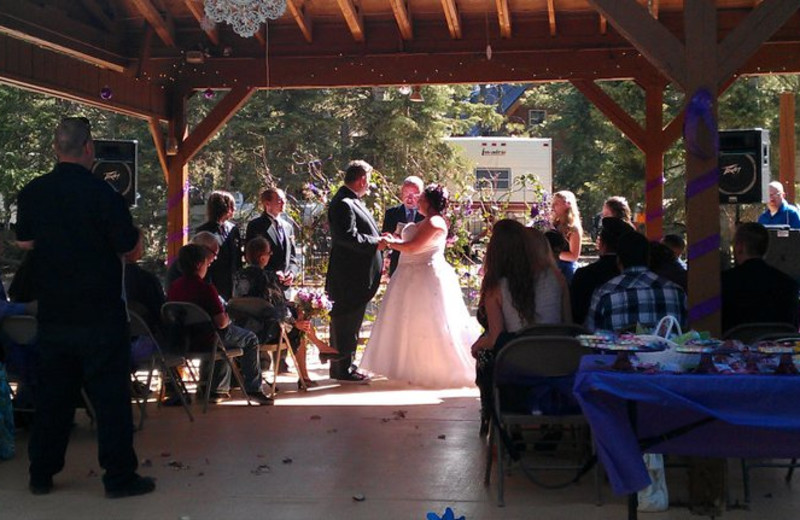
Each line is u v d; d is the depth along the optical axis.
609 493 4.46
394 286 7.80
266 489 4.57
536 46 9.46
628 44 9.36
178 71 9.77
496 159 20.34
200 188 20.58
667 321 4.04
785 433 3.58
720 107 16.53
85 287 4.36
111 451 4.43
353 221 7.67
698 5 4.30
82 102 8.67
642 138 9.41
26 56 7.72
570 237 7.66
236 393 7.41
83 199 4.36
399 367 7.72
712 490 4.09
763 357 3.52
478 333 7.81
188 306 6.27
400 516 4.14
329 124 20.19
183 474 4.86
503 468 4.70
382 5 9.38
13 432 5.30
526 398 4.43
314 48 9.66
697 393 3.37
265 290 7.20
